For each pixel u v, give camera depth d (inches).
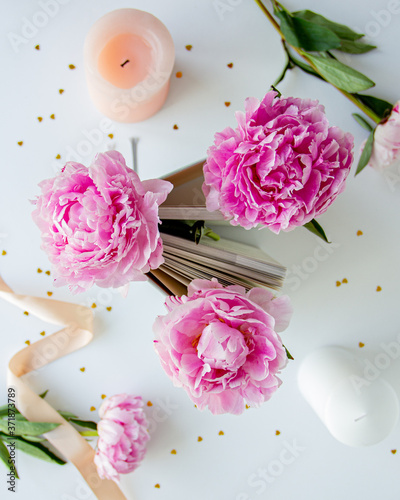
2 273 20.0
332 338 20.3
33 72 19.6
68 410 20.5
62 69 19.7
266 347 14.0
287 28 18.1
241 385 14.3
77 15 19.5
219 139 14.9
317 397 19.0
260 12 19.5
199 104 19.7
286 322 15.1
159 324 14.6
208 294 14.1
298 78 19.6
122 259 14.1
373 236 20.0
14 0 19.4
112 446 18.8
